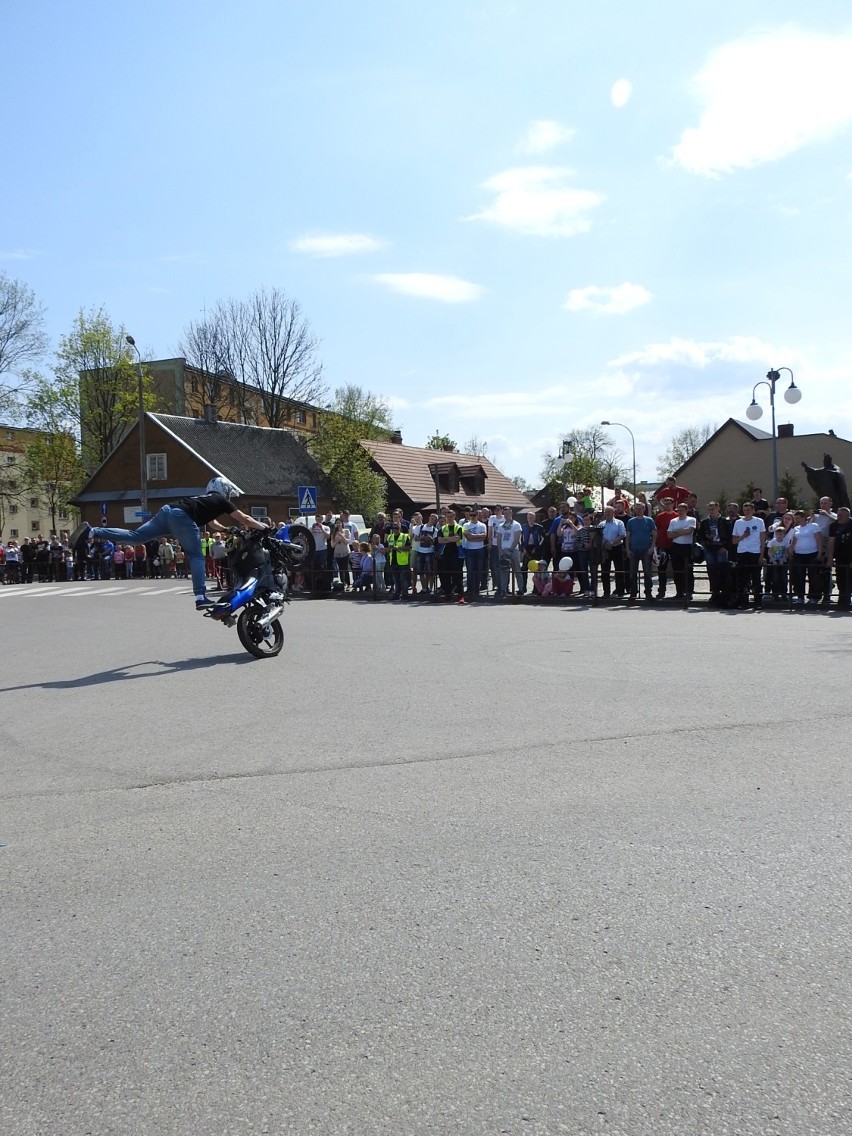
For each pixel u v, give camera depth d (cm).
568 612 1619
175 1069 274
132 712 780
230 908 382
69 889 407
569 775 554
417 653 1080
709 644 1111
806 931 349
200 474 5297
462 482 6353
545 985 315
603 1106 254
